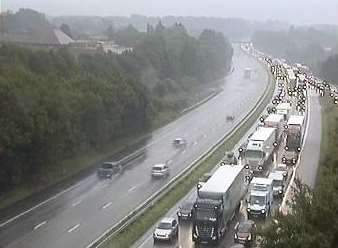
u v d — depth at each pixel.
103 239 40.19
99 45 137.88
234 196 47.47
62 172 63.16
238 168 51.81
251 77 181.88
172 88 124.81
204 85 154.75
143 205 49.06
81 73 83.50
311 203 21.58
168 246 41.53
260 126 81.69
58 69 81.00
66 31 168.12
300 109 109.75
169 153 76.50
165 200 52.56
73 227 45.62
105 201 53.44
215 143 82.81
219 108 120.06
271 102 126.69
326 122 96.62
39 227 45.75
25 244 41.62
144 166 68.62
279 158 73.75
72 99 68.69
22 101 56.00
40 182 59.09
